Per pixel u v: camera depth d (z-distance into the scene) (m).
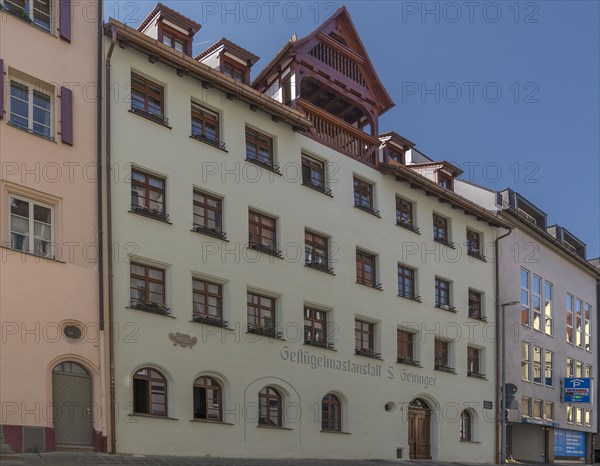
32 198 17.48
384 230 27.23
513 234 35.16
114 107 19.69
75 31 19.34
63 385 17.06
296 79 25.67
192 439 19.30
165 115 21.05
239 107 23.11
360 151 27.28
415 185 28.77
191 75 21.73
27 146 17.53
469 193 35.41
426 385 27.39
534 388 35.31
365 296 25.72
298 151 24.72
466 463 28.25
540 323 36.91
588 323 43.22
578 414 39.97
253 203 22.70
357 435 24.08
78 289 17.70
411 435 26.73
